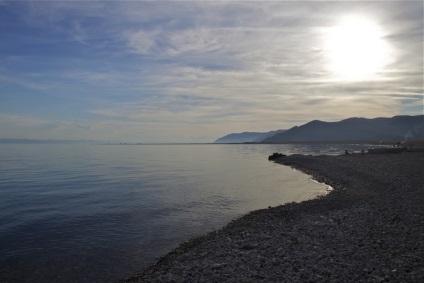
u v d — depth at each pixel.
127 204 34.16
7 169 83.88
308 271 12.43
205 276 12.98
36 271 16.69
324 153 139.88
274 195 39.12
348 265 12.66
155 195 40.03
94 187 48.25
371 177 42.78
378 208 23.25
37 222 26.67
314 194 39.12
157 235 22.61
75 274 16.22
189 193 41.38
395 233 16.45
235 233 20.55
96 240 21.67
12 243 21.27
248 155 168.88
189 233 22.95
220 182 53.12
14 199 38.09
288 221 22.72
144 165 99.44
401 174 41.50
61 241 21.56
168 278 13.24
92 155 183.50
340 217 21.66
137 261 17.69
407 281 10.78
